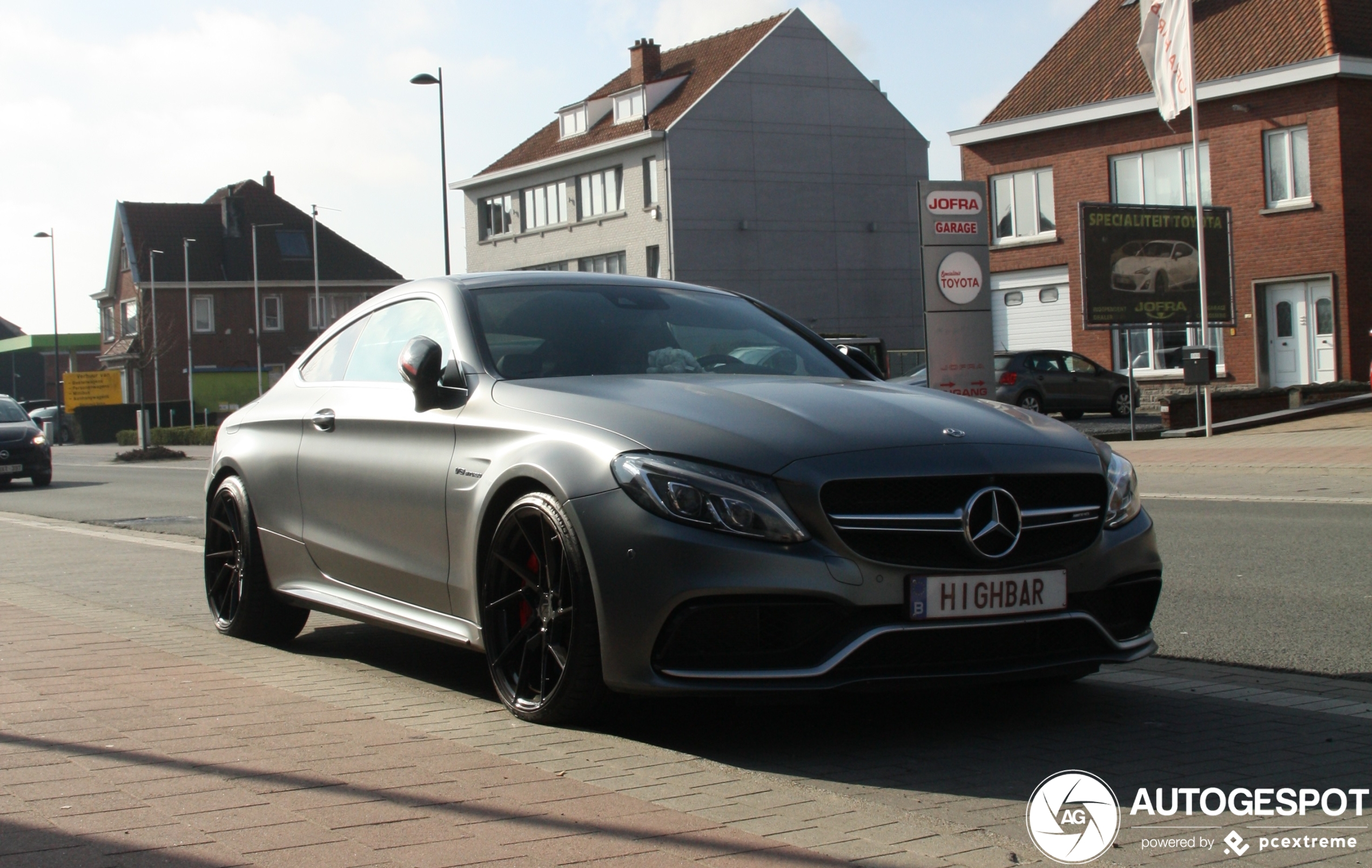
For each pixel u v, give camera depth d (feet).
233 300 238.27
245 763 12.75
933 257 61.67
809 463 13.14
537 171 186.70
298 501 18.83
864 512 13.12
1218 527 35.06
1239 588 25.09
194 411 222.07
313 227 225.56
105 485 75.41
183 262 236.02
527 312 17.30
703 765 12.92
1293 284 97.86
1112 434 79.46
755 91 169.37
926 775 12.71
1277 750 13.61
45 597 25.50
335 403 18.47
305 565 18.80
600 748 13.51
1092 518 14.24
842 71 175.11
